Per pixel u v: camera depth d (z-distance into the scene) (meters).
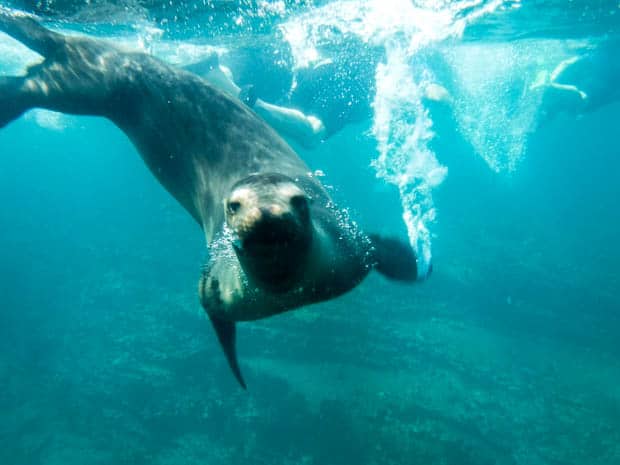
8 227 27.55
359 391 12.54
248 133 3.81
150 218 25.56
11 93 4.51
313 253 2.57
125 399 14.12
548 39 18.66
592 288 19.45
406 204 22.30
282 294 2.70
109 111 4.55
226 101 4.00
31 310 20.34
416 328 15.40
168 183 4.40
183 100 4.04
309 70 11.27
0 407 15.42
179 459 11.84
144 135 4.35
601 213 30.11
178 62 16.75
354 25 11.84
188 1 9.84
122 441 12.85
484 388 13.14
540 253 22.36
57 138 49.19
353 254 3.19
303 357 13.77
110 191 32.59
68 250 24.20
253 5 10.42
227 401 12.95
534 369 14.30
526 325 16.78
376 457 10.87
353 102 11.95
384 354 13.93
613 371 14.53
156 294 18.77
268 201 2.17
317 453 11.23
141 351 15.67
